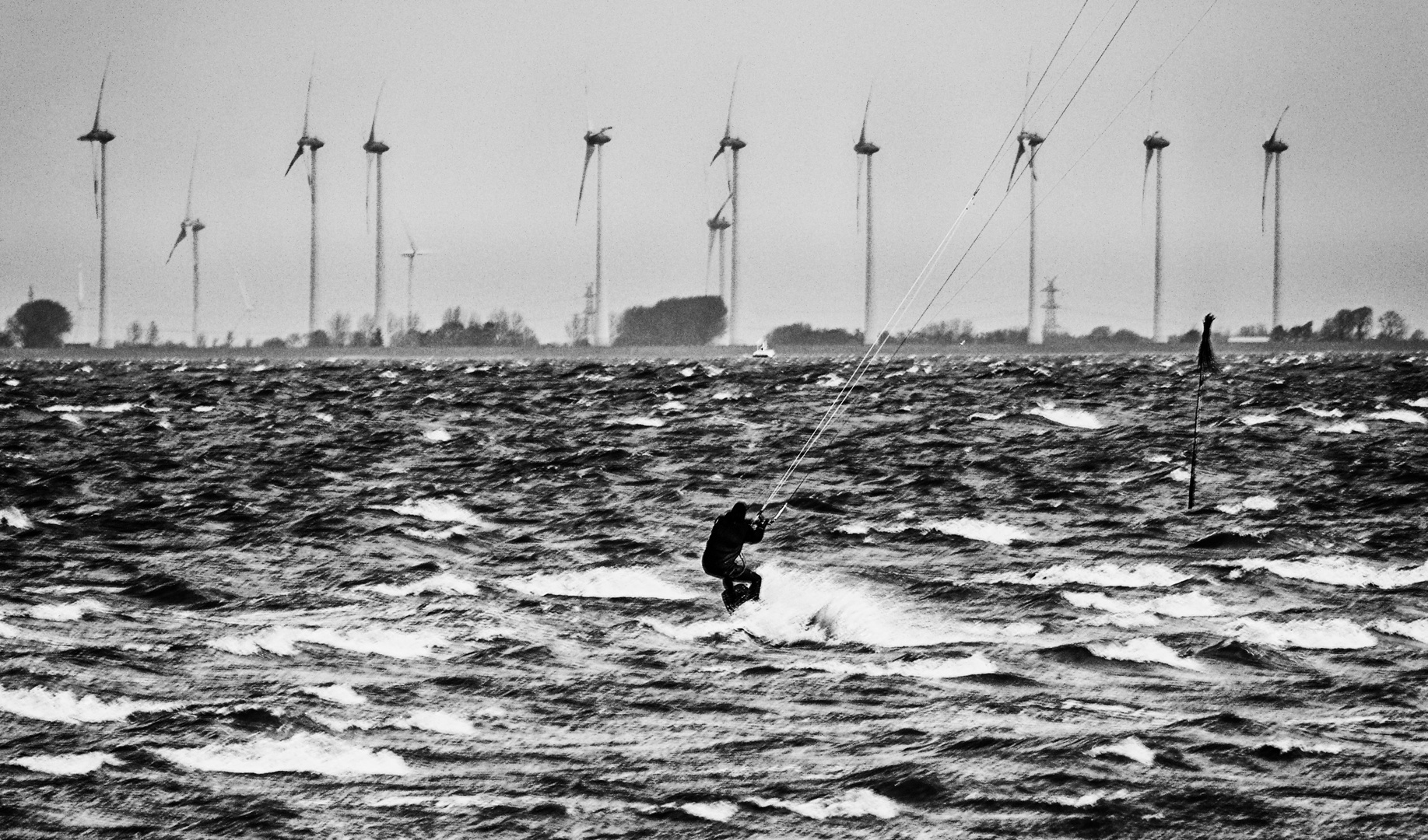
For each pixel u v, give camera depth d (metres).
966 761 80.38
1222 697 94.62
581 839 69.19
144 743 81.69
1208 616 118.56
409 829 70.06
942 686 97.62
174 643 105.88
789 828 70.88
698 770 79.31
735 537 120.62
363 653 104.62
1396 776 77.81
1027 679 99.44
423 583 131.12
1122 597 125.31
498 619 116.19
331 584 131.75
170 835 68.69
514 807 73.25
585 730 87.12
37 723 84.69
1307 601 123.62
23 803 72.19
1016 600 123.81
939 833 70.38
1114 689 96.94
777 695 95.06
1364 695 94.94
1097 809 73.06
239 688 93.81
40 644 104.00
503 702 92.75
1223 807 73.31
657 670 101.56
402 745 83.31
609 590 129.50
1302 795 75.00
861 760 81.25
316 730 85.12
